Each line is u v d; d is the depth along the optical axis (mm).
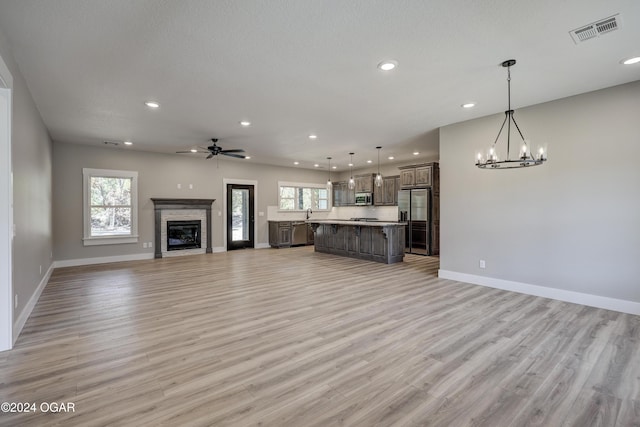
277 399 1918
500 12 2180
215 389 2025
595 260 3658
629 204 3434
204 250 8305
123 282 4953
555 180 3947
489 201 4559
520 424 1698
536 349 2572
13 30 2377
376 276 5344
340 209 11273
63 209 6344
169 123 4930
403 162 9148
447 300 3924
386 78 3270
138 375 2193
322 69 3059
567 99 3830
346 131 5465
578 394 1965
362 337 2820
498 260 4480
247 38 2506
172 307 3691
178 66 2994
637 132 3375
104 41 2551
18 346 2654
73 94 3689
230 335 2877
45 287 4625
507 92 3664
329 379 2141
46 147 5125
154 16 2219
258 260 7129
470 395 1958
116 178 7043
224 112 4387
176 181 7875
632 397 1932
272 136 5840
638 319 3240
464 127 4828
